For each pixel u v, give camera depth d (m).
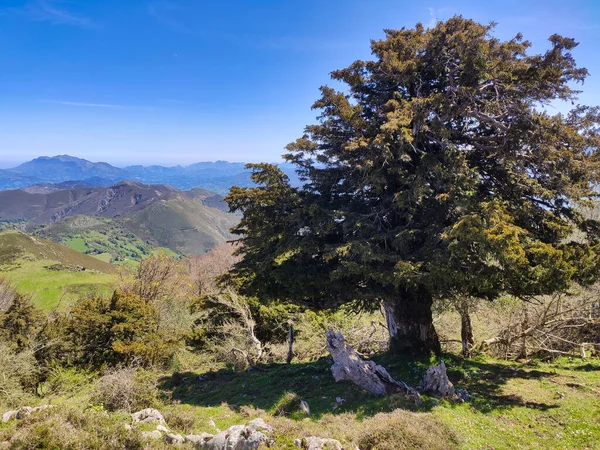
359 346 22.73
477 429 9.05
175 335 22.34
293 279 14.34
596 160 12.45
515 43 13.13
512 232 9.70
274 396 13.57
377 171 12.86
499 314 19.70
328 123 14.29
